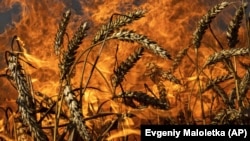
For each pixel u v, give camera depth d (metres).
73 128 1.73
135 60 2.21
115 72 2.21
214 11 2.20
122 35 1.73
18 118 1.89
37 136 1.59
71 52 1.76
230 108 2.17
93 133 2.15
